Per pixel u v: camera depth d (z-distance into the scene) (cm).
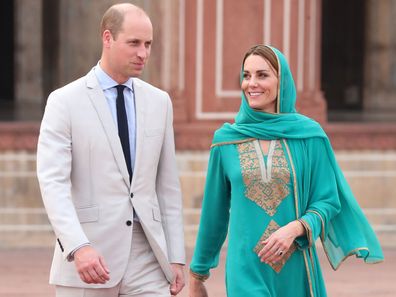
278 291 673
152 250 664
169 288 675
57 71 2180
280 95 680
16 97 2458
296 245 671
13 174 1447
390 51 2469
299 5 1505
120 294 659
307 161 679
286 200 673
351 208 690
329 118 2098
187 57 1491
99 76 661
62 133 647
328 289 1185
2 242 1435
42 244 1441
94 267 617
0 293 1143
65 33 2003
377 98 2492
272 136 679
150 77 1491
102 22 653
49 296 1135
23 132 1445
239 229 674
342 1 2675
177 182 688
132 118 665
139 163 657
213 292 1161
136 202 654
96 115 653
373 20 2475
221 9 1491
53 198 630
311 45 1517
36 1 2431
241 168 675
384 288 1195
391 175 1491
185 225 1455
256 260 671
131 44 641
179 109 1477
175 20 1483
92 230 648
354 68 2678
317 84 1528
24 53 2442
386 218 1485
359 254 684
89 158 651
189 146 1462
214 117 1495
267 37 1501
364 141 1487
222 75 1495
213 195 704
